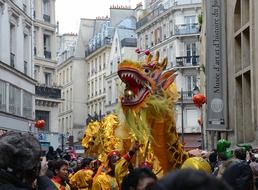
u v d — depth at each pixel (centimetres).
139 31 6419
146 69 786
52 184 411
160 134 802
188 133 5378
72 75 8425
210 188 206
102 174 880
